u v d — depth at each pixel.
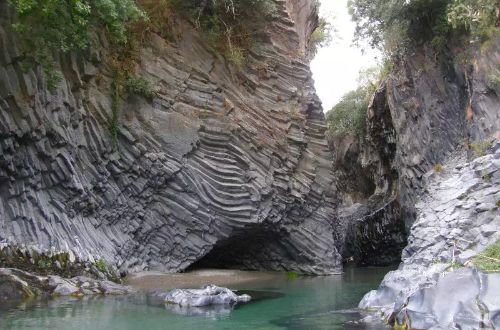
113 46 15.41
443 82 18.44
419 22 19.48
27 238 12.05
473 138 15.35
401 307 8.00
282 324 8.53
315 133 20.62
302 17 22.88
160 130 15.82
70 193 13.24
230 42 18.34
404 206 21.11
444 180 15.11
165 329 8.17
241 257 19.17
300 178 19.52
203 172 16.45
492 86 14.45
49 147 12.81
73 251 12.56
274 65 19.88
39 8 11.38
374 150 27.92
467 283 7.46
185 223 16.06
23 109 12.16
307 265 19.05
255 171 17.55
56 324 8.27
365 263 25.75
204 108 17.03
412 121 20.19
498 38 14.61
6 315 8.95
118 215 14.59
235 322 8.73
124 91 15.34
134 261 14.77
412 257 11.84
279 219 18.20
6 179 12.04
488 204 11.16
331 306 10.53
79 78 13.98
